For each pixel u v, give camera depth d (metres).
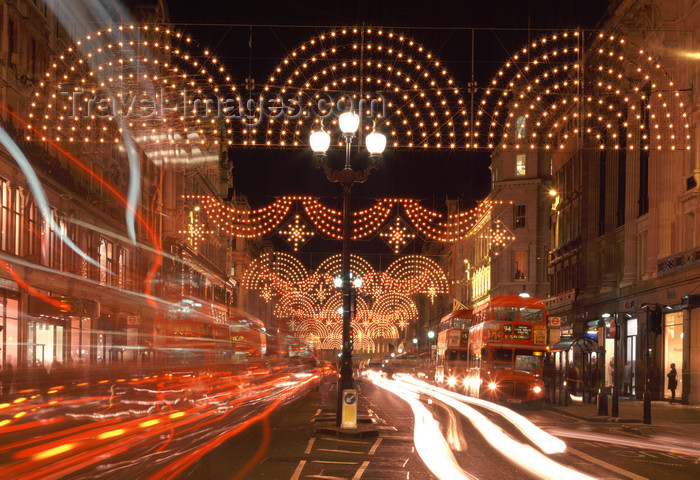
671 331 32.16
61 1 39.47
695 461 13.98
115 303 47.53
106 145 46.41
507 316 30.92
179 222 64.56
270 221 44.62
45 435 15.79
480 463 13.09
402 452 14.43
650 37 33.53
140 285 52.94
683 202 31.67
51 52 38.00
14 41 34.50
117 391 33.28
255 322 59.06
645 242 36.19
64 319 39.19
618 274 40.22
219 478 10.83
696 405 29.50
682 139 31.50
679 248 32.12
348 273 19.66
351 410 17.62
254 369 55.06
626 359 37.19
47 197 37.72
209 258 81.88
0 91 33.22
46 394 29.78
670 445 16.59
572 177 49.00
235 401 28.94
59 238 39.59
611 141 40.38
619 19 36.50
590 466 12.94
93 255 44.47
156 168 58.91
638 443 16.94
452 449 15.07
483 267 74.44
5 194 33.53
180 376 41.84
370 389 44.97
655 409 27.75
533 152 64.62
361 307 87.69
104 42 43.06
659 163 33.53
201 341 43.41
